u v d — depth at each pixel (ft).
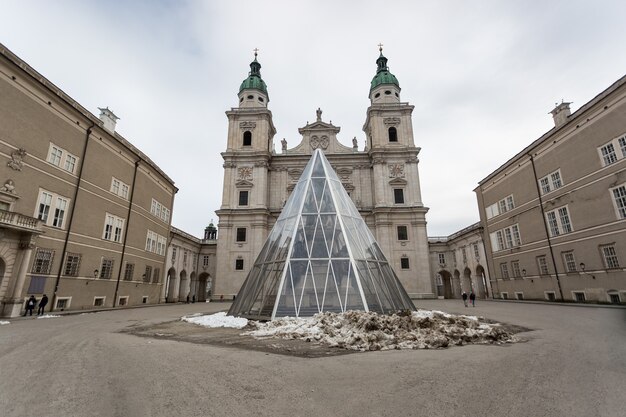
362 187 186.91
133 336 44.04
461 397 19.42
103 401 19.04
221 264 168.45
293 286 58.13
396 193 177.06
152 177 139.13
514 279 134.72
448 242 203.82
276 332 44.29
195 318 66.95
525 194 128.16
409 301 69.05
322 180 78.33
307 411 17.49
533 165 123.54
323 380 22.97
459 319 46.50
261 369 26.02
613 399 18.83
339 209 71.82
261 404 18.53
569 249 105.81
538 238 120.57
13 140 76.07
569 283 105.70
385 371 25.08
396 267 165.78
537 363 27.20
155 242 141.69
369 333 37.63
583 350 32.32
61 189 89.61
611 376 23.29
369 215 177.99
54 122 88.02
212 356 30.83
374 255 69.41
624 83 86.63
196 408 17.97
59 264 87.97
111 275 109.19
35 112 82.12
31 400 19.25
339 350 33.50
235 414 17.13
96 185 103.45
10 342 38.96
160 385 21.98
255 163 181.78
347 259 61.72
